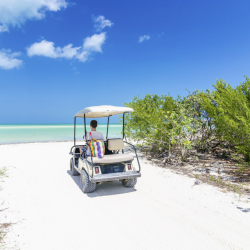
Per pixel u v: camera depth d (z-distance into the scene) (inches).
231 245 112.5
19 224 133.9
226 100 244.1
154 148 362.3
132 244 113.0
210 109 284.8
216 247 110.7
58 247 109.7
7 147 510.0
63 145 553.6
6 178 236.4
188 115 328.8
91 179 175.8
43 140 693.9
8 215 146.0
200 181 226.4
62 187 211.0
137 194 190.9
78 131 1131.3
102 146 190.5
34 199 177.2
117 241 115.6
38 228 129.3
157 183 223.0
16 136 831.7
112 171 190.9
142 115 331.3
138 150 436.5
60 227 130.9
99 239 117.6
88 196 186.4
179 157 323.0
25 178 240.5
